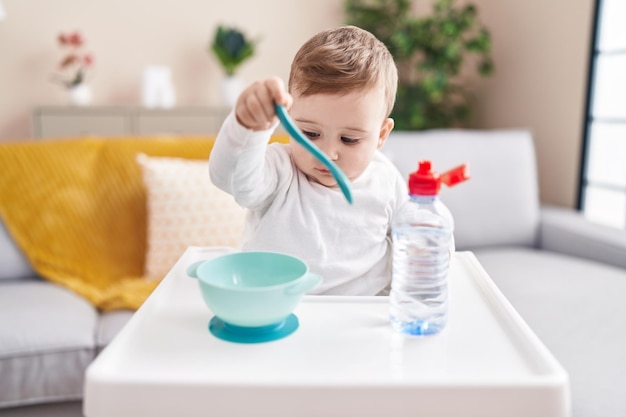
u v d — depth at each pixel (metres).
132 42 3.27
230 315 0.57
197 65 3.37
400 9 3.06
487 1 3.23
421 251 0.64
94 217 1.75
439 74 2.92
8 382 1.28
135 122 3.02
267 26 3.42
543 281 1.65
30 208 1.70
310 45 0.78
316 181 0.84
